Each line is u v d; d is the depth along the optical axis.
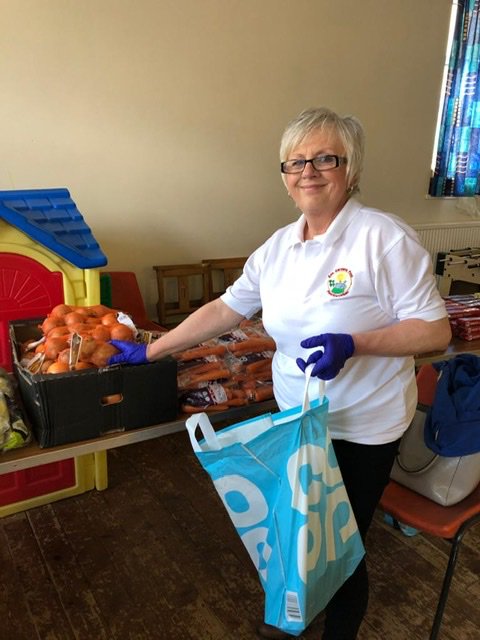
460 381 1.61
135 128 3.31
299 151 1.23
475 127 4.80
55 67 2.97
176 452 2.72
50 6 2.88
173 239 3.64
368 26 4.06
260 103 3.73
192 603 1.80
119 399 1.38
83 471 2.34
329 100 4.05
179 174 3.55
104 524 2.18
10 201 2.10
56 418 1.29
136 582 1.88
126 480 2.48
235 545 2.08
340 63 4.02
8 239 2.02
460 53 4.55
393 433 1.31
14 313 2.07
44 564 1.96
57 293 2.14
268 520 1.21
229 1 3.42
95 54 3.07
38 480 2.24
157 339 1.59
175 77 3.36
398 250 1.19
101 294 2.94
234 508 1.22
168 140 3.44
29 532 2.12
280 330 1.36
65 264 2.13
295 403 1.39
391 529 2.18
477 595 1.85
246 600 1.82
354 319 1.24
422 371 1.81
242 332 1.86
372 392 1.28
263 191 3.93
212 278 3.93
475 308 2.55
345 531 1.25
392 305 1.23
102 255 2.15
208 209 3.73
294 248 1.33
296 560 1.16
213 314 1.51
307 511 1.14
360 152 1.23
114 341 1.43
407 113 4.52
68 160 3.14
